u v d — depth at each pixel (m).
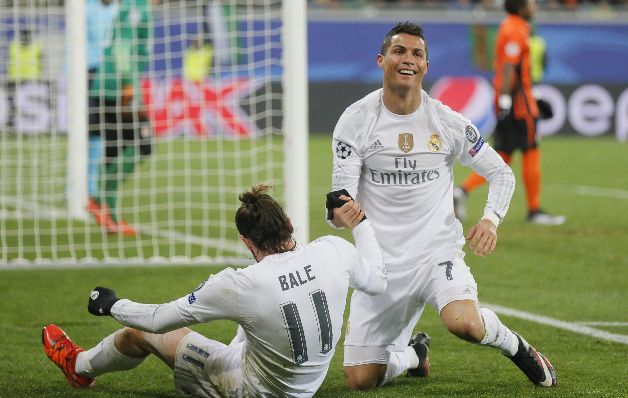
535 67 53.75
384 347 14.24
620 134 54.81
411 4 58.91
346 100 53.66
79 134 29.55
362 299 14.20
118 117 27.30
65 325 18.64
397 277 13.93
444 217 14.03
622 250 27.02
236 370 12.55
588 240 28.53
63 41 36.12
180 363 12.85
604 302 20.92
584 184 40.25
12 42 34.69
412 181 13.87
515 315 19.70
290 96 23.00
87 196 28.20
